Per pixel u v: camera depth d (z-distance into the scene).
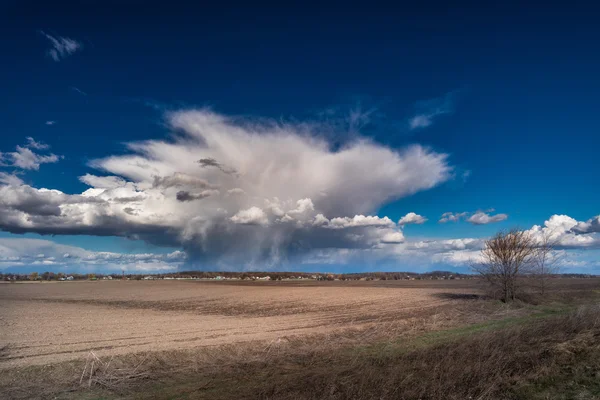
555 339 16.86
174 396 12.93
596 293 49.66
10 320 32.38
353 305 45.59
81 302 54.66
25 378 14.58
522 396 11.15
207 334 24.58
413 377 13.15
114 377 14.94
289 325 29.06
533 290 43.91
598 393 10.85
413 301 49.00
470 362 14.36
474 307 37.75
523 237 41.75
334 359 17.55
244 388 13.48
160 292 79.69
